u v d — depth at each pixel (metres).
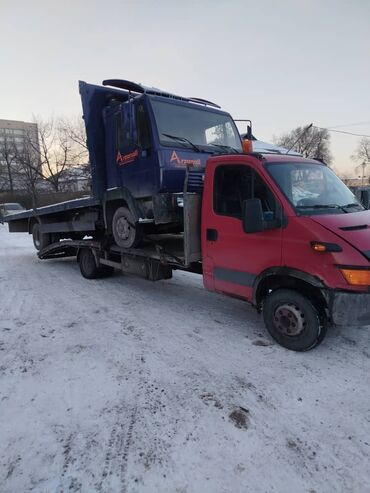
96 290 6.54
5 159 49.84
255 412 2.79
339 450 2.37
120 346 4.02
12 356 3.80
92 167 6.07
